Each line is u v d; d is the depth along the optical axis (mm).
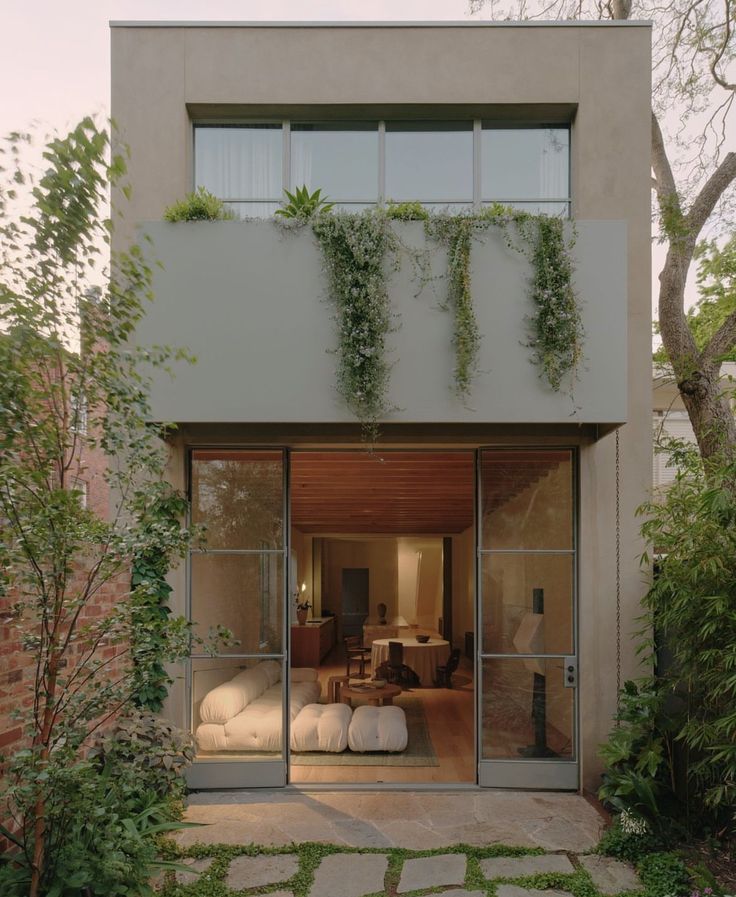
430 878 3744
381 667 9219
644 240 5211
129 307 2945
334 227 4484
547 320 4406
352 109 5340
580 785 4984
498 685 5082
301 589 11727
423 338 4508
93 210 2689
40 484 2643
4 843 3178
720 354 6188
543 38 5262
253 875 3783
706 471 4559
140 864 3088
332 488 8102
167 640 3098
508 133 5473
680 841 4121
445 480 7770
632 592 5074
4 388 2486
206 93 5254
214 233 4531
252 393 4508
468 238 4500
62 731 2869
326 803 4789
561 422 4496
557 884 3674
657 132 7418
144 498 3008
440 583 14523
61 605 2863
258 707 5098
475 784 5102
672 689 4672
